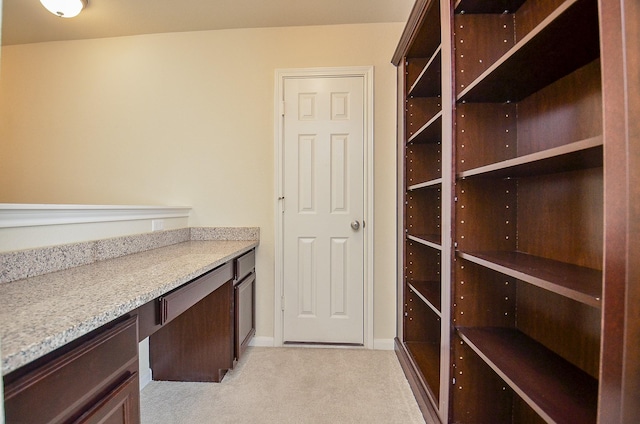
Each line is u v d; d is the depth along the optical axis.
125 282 1.03
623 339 0.62
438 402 1.43
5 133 2.43
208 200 2.33
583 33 0.83
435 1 1.48
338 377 1.88
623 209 0.62
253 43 2.29
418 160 2.05
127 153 2.36
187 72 2.32
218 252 1.73
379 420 1.51
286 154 2.28
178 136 2.34
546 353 1.10
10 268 1.04
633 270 0.62
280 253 2.30
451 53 1.28
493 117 1.28
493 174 1.20
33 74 2.40
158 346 1.86
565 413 0.79
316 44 2.26
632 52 0.61
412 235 1.98
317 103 2.27
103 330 0.78
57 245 1.22
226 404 1.62
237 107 2.31
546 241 1.15
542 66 1.00
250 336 2.18
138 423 0.88
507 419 1.29
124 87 2.35
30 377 0.59
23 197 2.43
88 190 2.38
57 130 2.39
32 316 0.71
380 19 2.19
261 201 2.31
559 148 0.78
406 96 2.04
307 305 2.30
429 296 1.72
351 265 2.28
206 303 1.84
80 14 2.08
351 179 2.27
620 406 0.62
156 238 1.89
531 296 1.22
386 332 2.28
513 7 1.24
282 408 1.59
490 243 1.30
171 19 2.16
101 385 0.76
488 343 1.17
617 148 0.62
